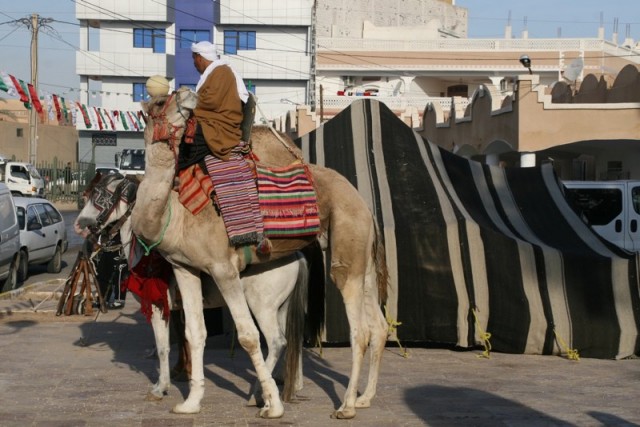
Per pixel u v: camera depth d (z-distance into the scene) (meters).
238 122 6.86
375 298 7.50
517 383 8.59
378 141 11.04
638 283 10.13
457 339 10.16
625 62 49.84
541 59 49.00
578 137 21.55
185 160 6.93
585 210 17.19
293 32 54.03
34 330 11.67
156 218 6.77
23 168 42.47
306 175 7.19
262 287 7.38
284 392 7.46
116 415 7.19
